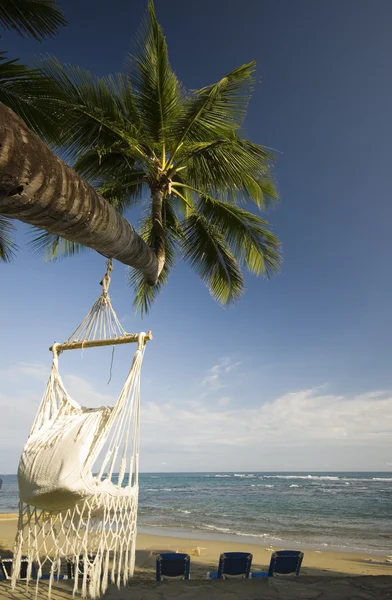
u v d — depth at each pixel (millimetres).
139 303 11297
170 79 7234
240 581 4535
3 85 5078
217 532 15445
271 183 9156
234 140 7238
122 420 4199
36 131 5707
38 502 3732
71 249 9852
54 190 2002
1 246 9898
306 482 60812
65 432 3982
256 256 9562
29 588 4168
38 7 4945
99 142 7820
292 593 4098
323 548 12148
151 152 7848
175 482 72500
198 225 9953
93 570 3791
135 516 4590
